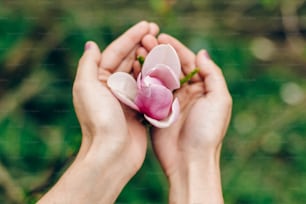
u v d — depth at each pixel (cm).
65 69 129
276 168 129
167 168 88
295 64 138
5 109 125
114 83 86
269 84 135
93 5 129
